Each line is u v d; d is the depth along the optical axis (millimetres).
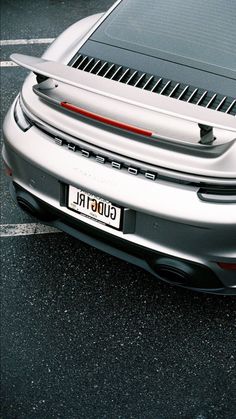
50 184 3084
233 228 2721
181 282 3057
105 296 3410
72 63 3207
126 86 2768
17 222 3855
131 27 3277
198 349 3154
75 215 3072
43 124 3012
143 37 3211
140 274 3514
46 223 3393
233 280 2963
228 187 2717
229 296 3379
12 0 6301
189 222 2721
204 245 2793
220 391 2986
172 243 2844
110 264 3574
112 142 2807
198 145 2672
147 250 2916
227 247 2797
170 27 3219
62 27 5879
